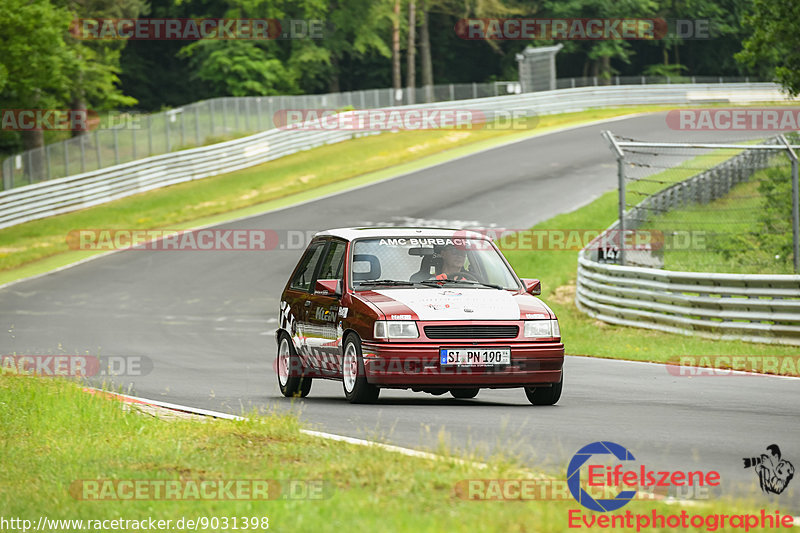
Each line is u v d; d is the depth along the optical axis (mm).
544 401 35375
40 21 139625
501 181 134750
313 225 114625
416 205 122500
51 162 134375
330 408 34094
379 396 39062
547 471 21906
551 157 149625
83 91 173500
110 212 128125
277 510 18484
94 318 77062
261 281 94062
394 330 34094
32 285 93938
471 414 32344
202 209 128500
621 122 181375
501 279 37781
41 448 26547
